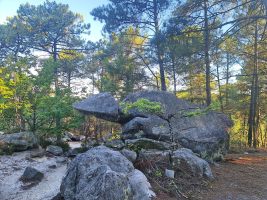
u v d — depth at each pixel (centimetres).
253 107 2403
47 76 1456
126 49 2752
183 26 1706
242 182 904
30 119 1489
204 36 1720
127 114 1179
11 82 1263
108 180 642
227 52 2100
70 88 1520
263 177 962
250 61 2450
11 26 3394
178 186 816
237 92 2702
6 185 930
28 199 834
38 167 1072
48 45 3612
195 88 3012
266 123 3484
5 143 1242
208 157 1109
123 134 1163
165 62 2055
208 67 1877
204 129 1182
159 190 776
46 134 1472
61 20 3462
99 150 790
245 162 1175
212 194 800
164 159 905
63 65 3459
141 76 2542
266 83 2525
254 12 1708
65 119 1502
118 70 2433
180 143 1109
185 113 1091
